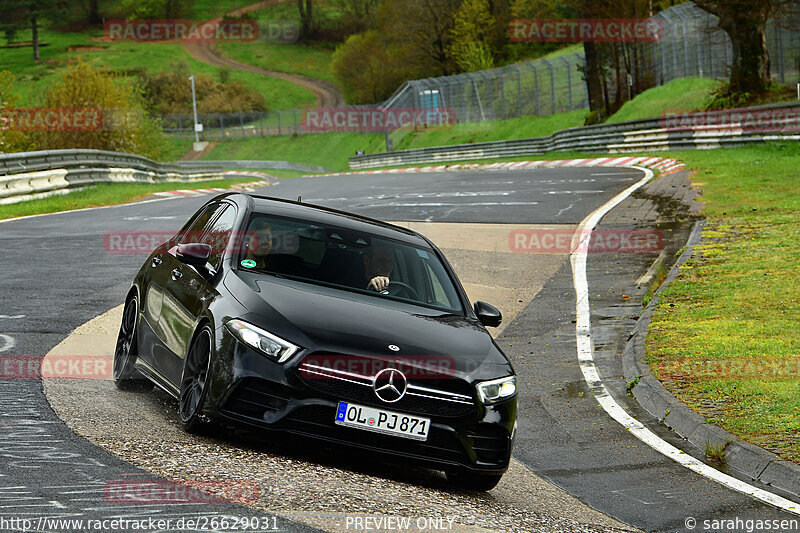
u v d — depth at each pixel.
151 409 18.23
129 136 128.62
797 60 107.19
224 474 14.07
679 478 19.33
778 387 24.25
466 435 15.99
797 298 33.53
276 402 15.30
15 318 27.11
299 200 21.45
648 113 127.75
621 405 25.06
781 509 17.39
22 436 15.14
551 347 31.39
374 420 15.41
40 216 61.75
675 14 138.12
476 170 115.62
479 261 45.31
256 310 16.05
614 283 40.41
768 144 84.12
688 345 28.89
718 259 41.16
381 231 20.31
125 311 21.61
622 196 65.44
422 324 17.27
